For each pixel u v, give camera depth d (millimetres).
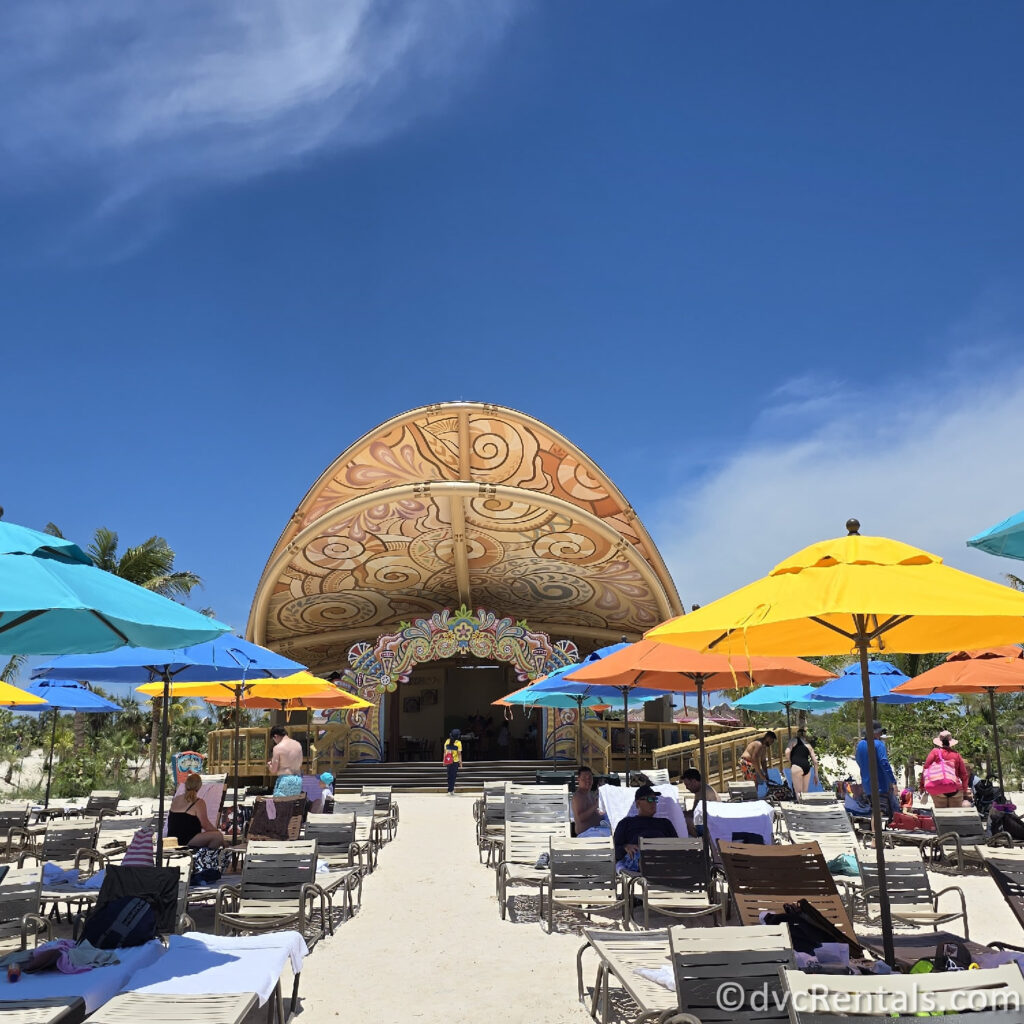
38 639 6105
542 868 9398
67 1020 4285
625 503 31234
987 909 9289
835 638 6715
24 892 6543
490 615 30953
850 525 5895
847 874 8719
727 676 10523
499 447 29562
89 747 39188
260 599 32906
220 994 4711
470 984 6629
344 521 30047
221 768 25969
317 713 30156
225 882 9523
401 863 12742
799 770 14023
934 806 13672
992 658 12922
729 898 7895
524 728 39781
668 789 11289
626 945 5961
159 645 6102
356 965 7195
